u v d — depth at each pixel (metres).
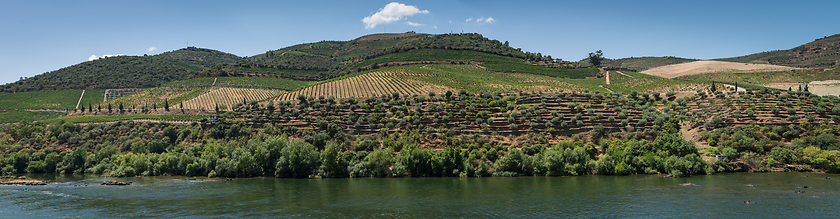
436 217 69.06
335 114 144.75
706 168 103.38
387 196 84.81
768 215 65.06
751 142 108.25
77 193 91.69
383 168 112.88
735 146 109.00
